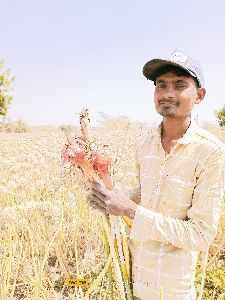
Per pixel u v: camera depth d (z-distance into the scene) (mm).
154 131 2197
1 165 8328
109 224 2150
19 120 49219
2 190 5793
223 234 4305
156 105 2045
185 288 2102
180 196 1990
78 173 2027
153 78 2072
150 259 2102
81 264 3924
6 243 3775
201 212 1914
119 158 2082
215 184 1911
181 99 1967
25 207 4391
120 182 5176
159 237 1917
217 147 1928
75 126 2094
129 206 1956
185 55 1961
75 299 3404
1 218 4195
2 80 39969
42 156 11633
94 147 2008
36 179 6617
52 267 4078
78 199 4836
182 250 2070
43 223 4379
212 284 3754
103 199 1992
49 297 3146
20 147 17734
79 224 4656
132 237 1962
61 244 4164
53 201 4715
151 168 2121
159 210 2068
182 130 2045
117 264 2072
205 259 2279
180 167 1989
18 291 3650
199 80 1994
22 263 3803
